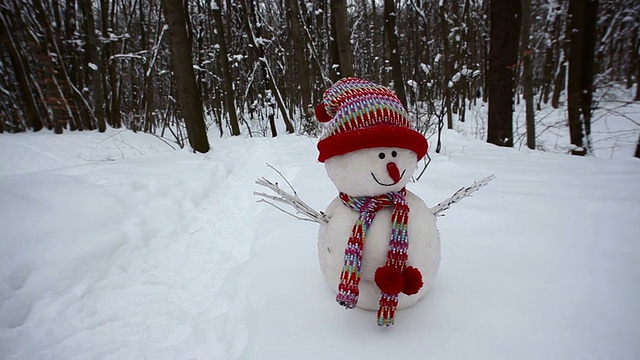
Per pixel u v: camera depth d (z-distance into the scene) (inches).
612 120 366.6
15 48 343.9
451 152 231.6
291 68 615.5
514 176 157.2
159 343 74.0
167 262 110.5
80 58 434.3
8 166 273.3
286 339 60.3
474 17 632.4
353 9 840.3
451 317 62.9
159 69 520.4
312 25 525.7
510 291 69.2
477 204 117.7
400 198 59.9
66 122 396.8
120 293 93.4
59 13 432.1
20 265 93.1
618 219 100.1
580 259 79.7
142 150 358.9
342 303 55.9
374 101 58.6
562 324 59.5
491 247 87.4
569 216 104.2
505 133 278.4
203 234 131.0
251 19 482.6
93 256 103.7
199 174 195.9
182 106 279.6
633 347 53.6
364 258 58.7
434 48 658.8
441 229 98.9
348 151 56.7
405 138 56.2
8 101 364.2
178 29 262.7
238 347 64.8
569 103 264.2
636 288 68.0
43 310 85.1
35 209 114.1
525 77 282.5
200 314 81.1
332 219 63.4
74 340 76.2
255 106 599.2
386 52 661.3
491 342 56.4
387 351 56.1
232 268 101.1
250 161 266.2
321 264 65.0
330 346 58.0
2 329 78.3
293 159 240.5
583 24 247.9
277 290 75.0
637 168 163.9
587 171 161.9
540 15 605.3
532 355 53.3
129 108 525.7
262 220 126.0
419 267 59.7
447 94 369.1
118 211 129.0
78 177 160.7
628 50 542.3
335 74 390.3
